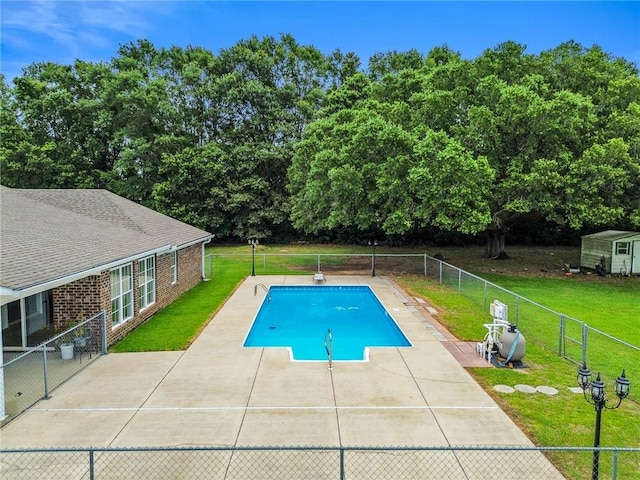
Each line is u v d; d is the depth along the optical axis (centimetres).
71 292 1148
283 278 2230
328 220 2342
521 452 685
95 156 3841
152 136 3697
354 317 1648
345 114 2602
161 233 1788
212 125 3969
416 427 754
